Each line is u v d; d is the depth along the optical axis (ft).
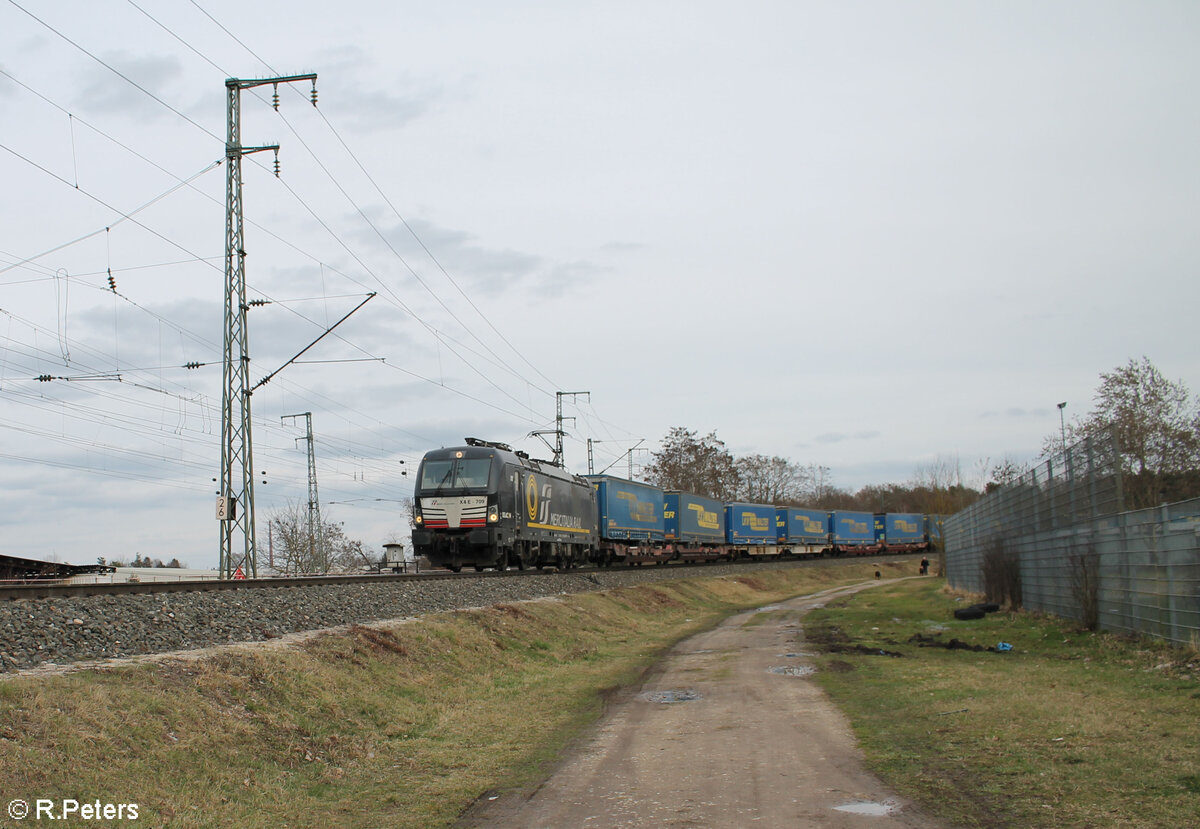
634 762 31.22
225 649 38.17
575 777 29.66
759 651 66.08
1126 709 33.81
